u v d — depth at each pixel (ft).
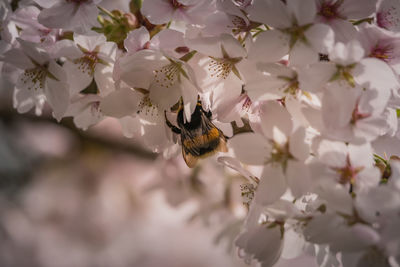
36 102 1.43
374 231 1.18
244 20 1.27
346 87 1.20
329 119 1.20
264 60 1.23
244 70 1.26
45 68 1.32
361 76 1.21
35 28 1.35
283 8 1.22
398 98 1.28
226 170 1.80
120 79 1.28
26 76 1.35
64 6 1.32
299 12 1.21
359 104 1.22
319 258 1.32
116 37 1.34
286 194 1.28
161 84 1.28
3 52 1.36
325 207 1.22
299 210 1.26
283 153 1.24
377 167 1.25
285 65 1.25
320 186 1.21
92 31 1.31
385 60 1.26
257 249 1.29
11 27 1.38
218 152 1.38
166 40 1.28
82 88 1.33
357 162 1.21
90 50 1.32
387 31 1.24
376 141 1.32
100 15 1.38
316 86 1.21
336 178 1.21
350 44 1.19
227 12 1.26
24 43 1.30
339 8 1.26
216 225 1.83
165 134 1.34
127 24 1.34
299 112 1.24
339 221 1.20
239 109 1.30
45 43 1.33
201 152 1.38
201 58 1.28
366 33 1.25
